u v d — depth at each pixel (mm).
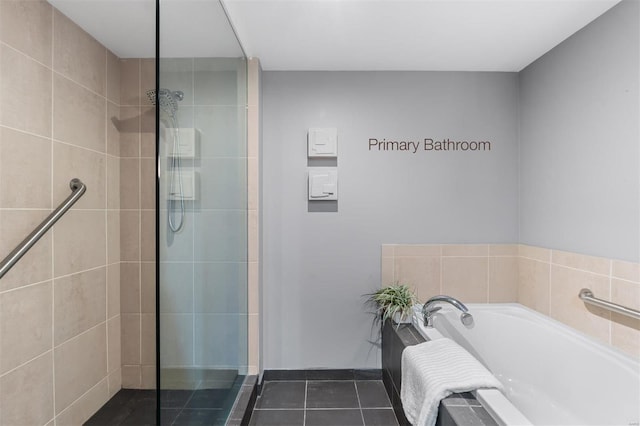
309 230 2574
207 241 1553
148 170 2195
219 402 1751
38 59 1615
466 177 2609
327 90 2576
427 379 1527
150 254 2205
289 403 2236
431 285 2602
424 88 2596
